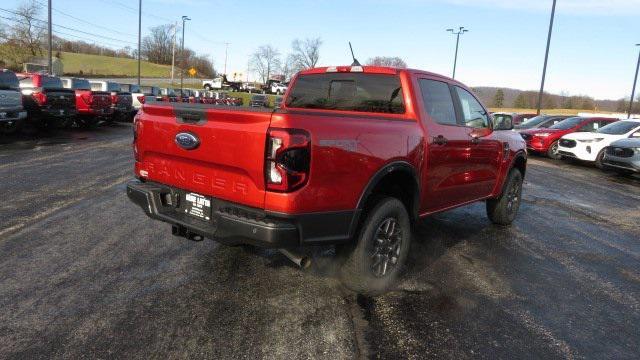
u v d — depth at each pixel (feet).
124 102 68.64
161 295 12.01
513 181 20.89
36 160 31.96
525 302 13.01
